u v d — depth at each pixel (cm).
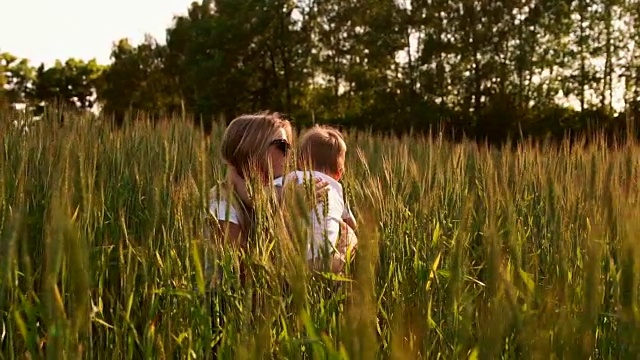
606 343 171
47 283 121
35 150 367
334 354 146
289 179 213
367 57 3766
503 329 135
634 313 127
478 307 174
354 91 3894
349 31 4034
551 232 239
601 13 3400
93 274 216
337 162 302
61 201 140
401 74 3747
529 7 3425
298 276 158
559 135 3209
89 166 228
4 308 168
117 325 194
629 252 130
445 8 3519
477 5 3466
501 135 3416
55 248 122
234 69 4109
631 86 3403
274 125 274
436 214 275
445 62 3609
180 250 221
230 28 4019
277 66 4241
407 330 140
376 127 3675
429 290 215
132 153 454
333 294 191
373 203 234
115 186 353
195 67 4038
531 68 3397
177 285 210
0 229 191
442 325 204
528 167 389
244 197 264
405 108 3631
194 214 213
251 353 128
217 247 208
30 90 7294
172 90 4753
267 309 169
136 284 239
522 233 251
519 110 3456
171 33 4506
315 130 309
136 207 320
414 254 243
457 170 380
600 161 262
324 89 4344
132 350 191
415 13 3584
